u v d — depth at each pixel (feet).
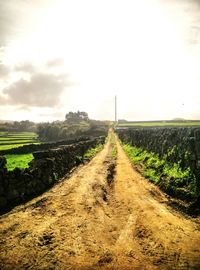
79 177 72.84
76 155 107.96
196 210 44.11
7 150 134.21
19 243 33.68
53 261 29.55
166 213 43.70
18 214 43.83
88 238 35.09
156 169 71.97
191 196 48.16
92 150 147.33
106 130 469.57
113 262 29.40
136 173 76.69
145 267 28.30
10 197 49.47
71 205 48.21
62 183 65.98
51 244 33.45
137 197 52.95
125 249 32.22
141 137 134.62
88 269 28.09
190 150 58.23
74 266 28.63
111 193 57.06
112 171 82.69
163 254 30.91
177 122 547.90
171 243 33.50
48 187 62.59
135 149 133.28
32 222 40.42
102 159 111.14
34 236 35.58
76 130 417.49
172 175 58.70
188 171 55.47
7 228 38.22
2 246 32.94
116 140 258.57
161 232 36.63
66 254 31.07
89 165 95.20
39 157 70.13
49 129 411.13
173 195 52.60
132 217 42.29
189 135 61.98
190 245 32.96
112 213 44.50
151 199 51.47
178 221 40.34
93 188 59.93
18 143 222.89
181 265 28.55
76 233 36.60
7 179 50.14
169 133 80.48
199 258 29.91
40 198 53.11
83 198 52.31
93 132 406.41
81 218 41.98
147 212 44.21
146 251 31.71
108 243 33.76
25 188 53.88
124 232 36.88
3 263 29.14
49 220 41.19
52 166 70.33
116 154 129.49
